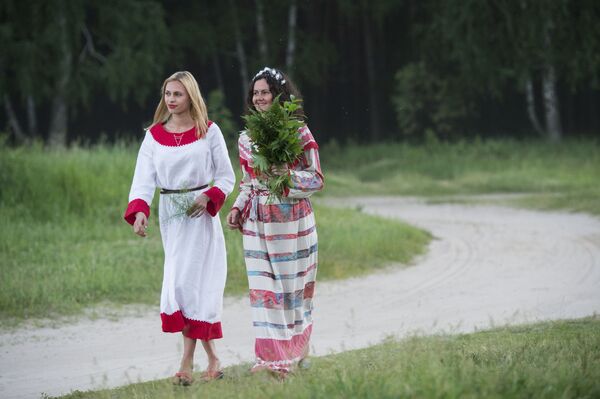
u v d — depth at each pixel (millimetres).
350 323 17750
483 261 25234
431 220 35969
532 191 50312
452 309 18781
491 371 9789
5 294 19125
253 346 15844
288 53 79500
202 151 12133
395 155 69375
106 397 11531
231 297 20594
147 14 68562
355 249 25453
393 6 81062
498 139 70250
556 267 23609
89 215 27547
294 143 11516
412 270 24297
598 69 73500
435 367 9391
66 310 18812
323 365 12094
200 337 11875
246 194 11859
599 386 9312
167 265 12039
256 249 11625
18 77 64312
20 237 24859
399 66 86500
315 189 11625
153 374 13898
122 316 18625
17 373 14289
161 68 69938
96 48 76250
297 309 11688
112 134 83125
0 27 63625
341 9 79812
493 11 72938
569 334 13656
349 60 88938
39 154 31375
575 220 34250
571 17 72375
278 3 80062
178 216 12008
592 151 64562
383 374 9547
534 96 85000
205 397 10133
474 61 72500
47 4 64688
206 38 76875
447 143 69500
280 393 9281
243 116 11781
